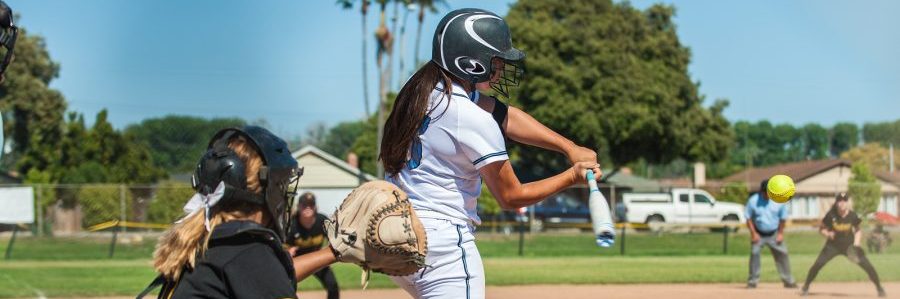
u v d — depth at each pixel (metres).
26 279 16.50
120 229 31.31
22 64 46.03
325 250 3.93
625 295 14.32
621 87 44.12
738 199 40.19
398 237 3.83
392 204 3.89
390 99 47.62
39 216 30.14
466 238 4.44
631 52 45.38
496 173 4.36
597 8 45.09
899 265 19.25
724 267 19.73
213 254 3.34
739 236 31.50
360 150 58.03
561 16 45.12
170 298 3.37
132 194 32.34
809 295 14.36
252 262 3.33
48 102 46.16
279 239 3.43
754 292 14.84
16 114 45.69
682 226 33.88
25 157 45.50
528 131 4.58
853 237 14.07
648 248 27.27
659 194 37.94
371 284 15.34
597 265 20.34
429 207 4.42
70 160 42.81
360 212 3.90
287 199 3.56
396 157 4.45
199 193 3.43
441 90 4.40
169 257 3.36
